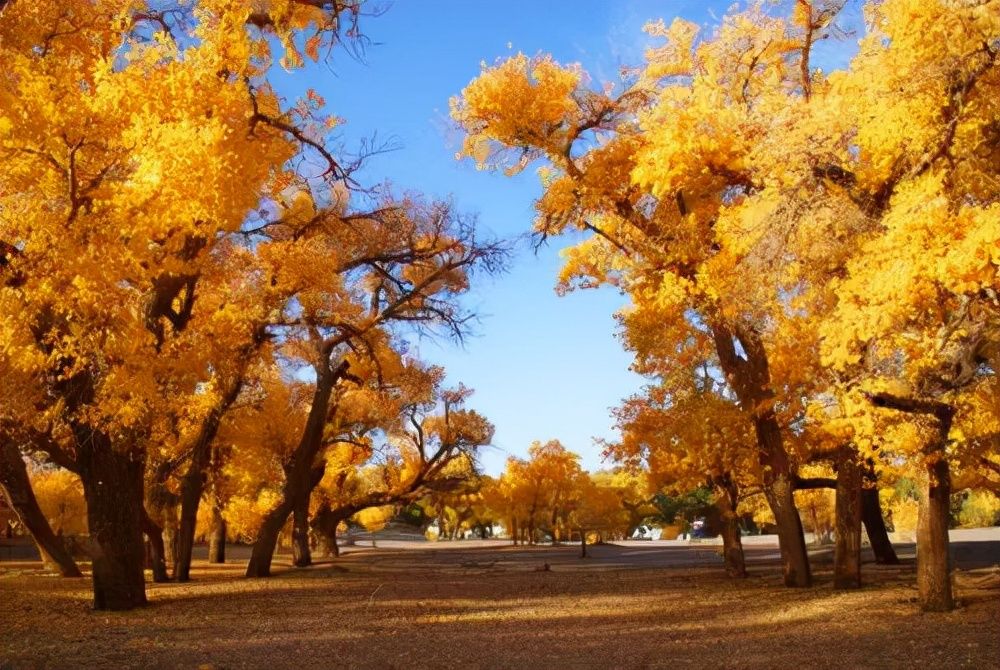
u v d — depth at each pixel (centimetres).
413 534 9425
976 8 966
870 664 978
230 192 1103
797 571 1966
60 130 1008
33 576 2505
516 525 6494
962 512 5888
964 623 1245
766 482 2005
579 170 1808
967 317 1037
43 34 1077
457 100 1748
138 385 1316
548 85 1727
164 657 1080
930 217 980
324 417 2827
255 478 3381
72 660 1038
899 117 1035
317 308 2356
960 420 1271
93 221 1049
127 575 1636
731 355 1911
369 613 1656
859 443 1229
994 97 1026
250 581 2531
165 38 1095
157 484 2519
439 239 2545
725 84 1512
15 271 1090
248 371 2356
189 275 1504
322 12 1121
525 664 1048
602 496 5975
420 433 4141
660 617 1568
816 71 1547
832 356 1056
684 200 1703
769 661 1034
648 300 1803
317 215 2219
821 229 1135
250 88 1309
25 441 1705
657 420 2327
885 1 1052
